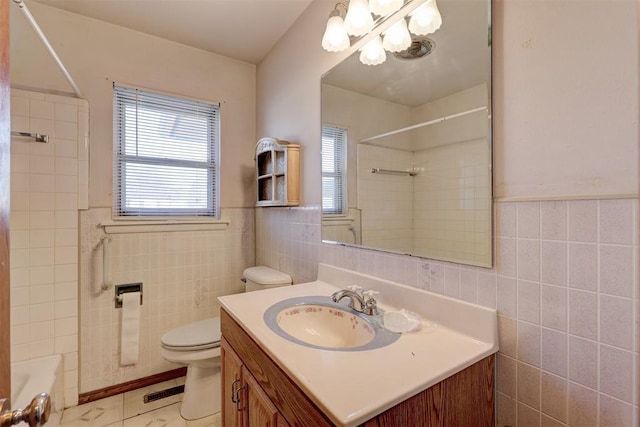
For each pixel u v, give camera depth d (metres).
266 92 2.29
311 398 0.68
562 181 0.76
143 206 2.08
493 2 0.90
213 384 1.76
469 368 0.82
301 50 1.84
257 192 2.13
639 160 0.65
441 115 1.05
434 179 1.08
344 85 1.49
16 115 1.63
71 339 1.76
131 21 1.92
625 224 0.67
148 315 2.04
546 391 0.80
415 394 0.70
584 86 0.72
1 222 0.54
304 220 1.80
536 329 0.81
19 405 1.35
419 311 1.10
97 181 1.89
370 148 1.35
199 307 2.22
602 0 0.70
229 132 2.36
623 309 0.67
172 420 1.70
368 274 1.35
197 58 2.23
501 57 0.88
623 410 0.67
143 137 2.08
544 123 0.79
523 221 0.84
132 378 1.99
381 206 1.29
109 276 1.92
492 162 0.90
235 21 1.92
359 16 1.13
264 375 0.94
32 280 1.67
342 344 1.18
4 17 0.56
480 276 0.94
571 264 0.75
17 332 1.64
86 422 1.67
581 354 0.74
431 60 1.08
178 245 2.15
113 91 1.96
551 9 0.78
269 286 1.86
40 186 1.69
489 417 0.88
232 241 2.36
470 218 0.96
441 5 1.05
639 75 0.65
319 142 1.67
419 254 1.13
